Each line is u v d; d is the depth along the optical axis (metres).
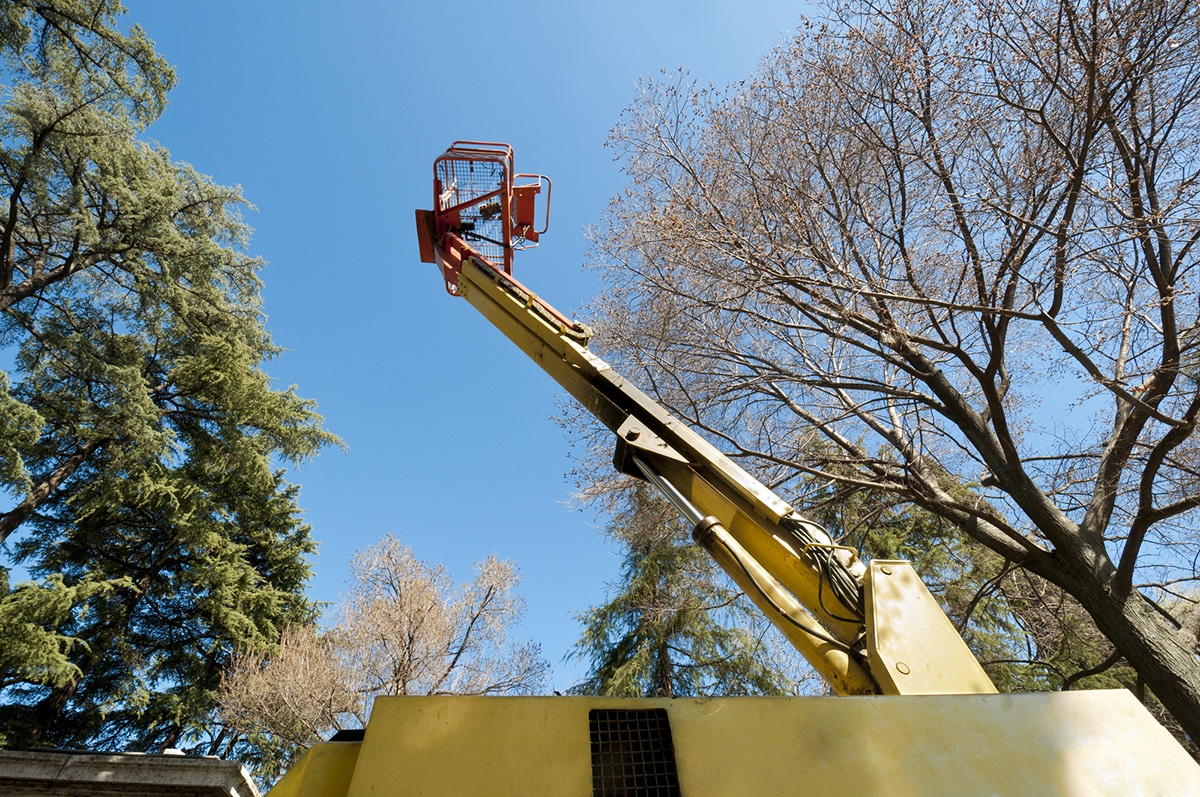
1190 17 5.03
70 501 13.69
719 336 7.63
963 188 6.32
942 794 1.85
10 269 12.44
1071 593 5.33
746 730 1.95
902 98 6.37
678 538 8.90
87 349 12.77
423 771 1.76
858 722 1.99
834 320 6.50
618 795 1.82
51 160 11.47
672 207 6.60
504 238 8.41
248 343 16.23
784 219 6.08
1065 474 6.55
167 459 13.66
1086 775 1.93
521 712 1.93
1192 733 4.42
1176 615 6.47
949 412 6.46
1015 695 2.13
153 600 14.89
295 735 10.57
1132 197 5.34
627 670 12.00
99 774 4.64
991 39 5.59
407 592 12.15
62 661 10.94
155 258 13.79
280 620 15.75
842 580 3.27
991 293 5.46
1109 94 4.91
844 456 7.50
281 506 18.03
